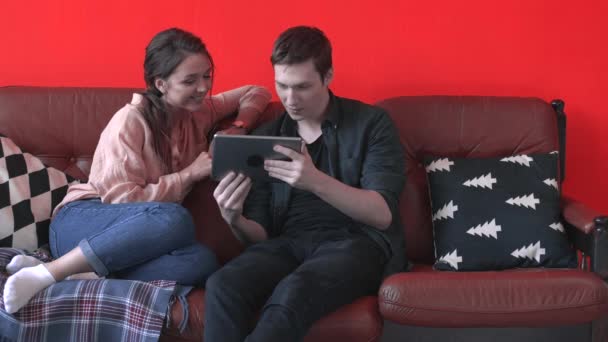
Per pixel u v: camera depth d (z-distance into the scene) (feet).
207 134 6.98
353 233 6.05
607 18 7.66
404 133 7.09
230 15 7.97
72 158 7.11
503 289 5.36
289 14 7.94
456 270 6.40
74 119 7.02
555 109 7.34
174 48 6.21
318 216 6.16
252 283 5.31
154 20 8.00
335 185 5.57
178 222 5.75
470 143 7.06
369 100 8.01
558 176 6.89
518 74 7.82
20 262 5.70
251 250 5.88
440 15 7.80
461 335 5.66
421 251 6.91
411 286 5.39
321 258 5.49
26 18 8.03
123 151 6.21
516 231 6.44
